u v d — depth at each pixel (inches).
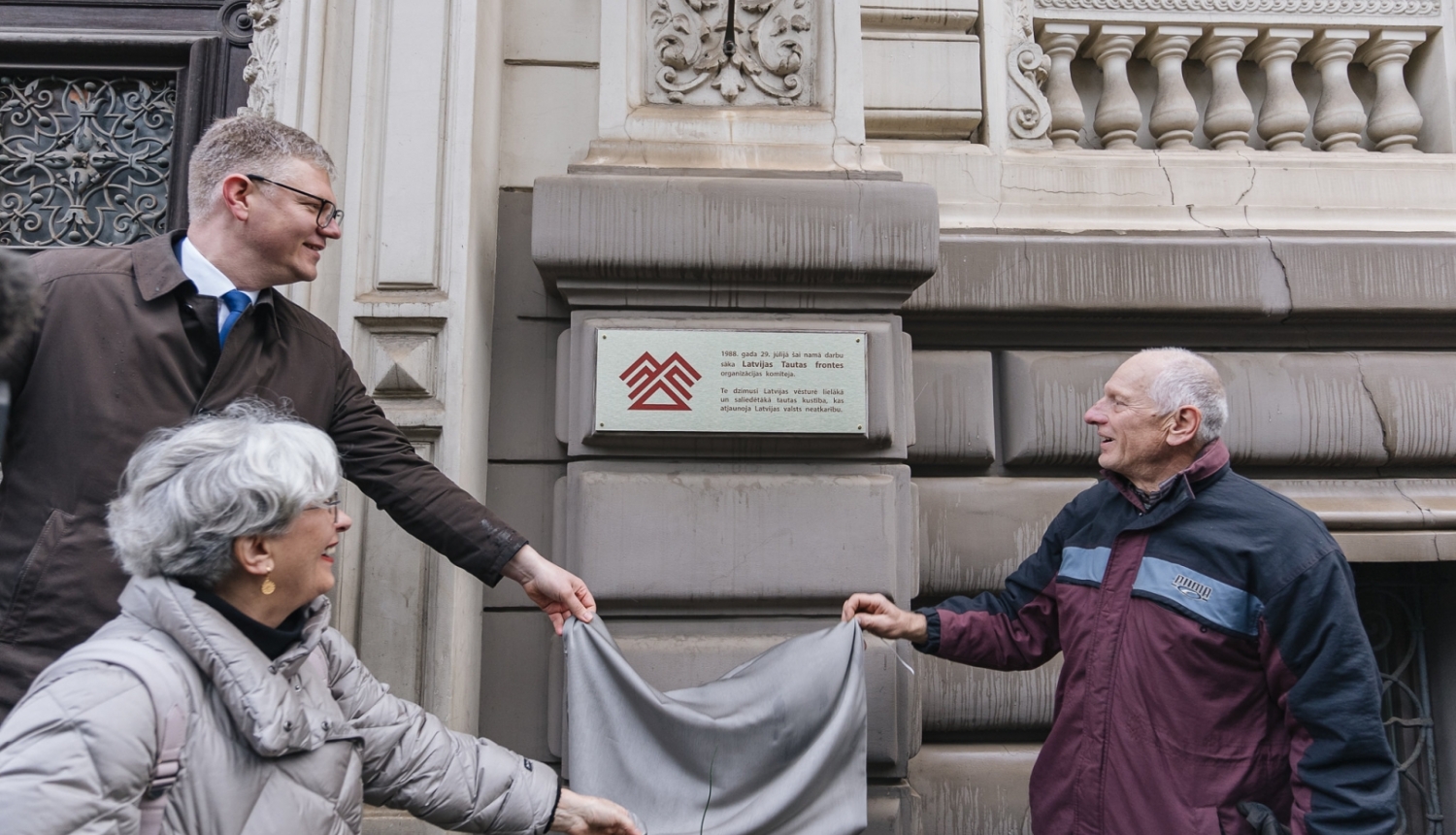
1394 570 112.3
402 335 92.7
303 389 70.7
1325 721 60.6
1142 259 106.5
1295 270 107.4
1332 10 120.3
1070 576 73.4
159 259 65.7
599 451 94.4
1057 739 71.2
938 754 101.5
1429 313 108.3
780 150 99.8
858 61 102.5
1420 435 107.6
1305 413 107.0
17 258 45.0
